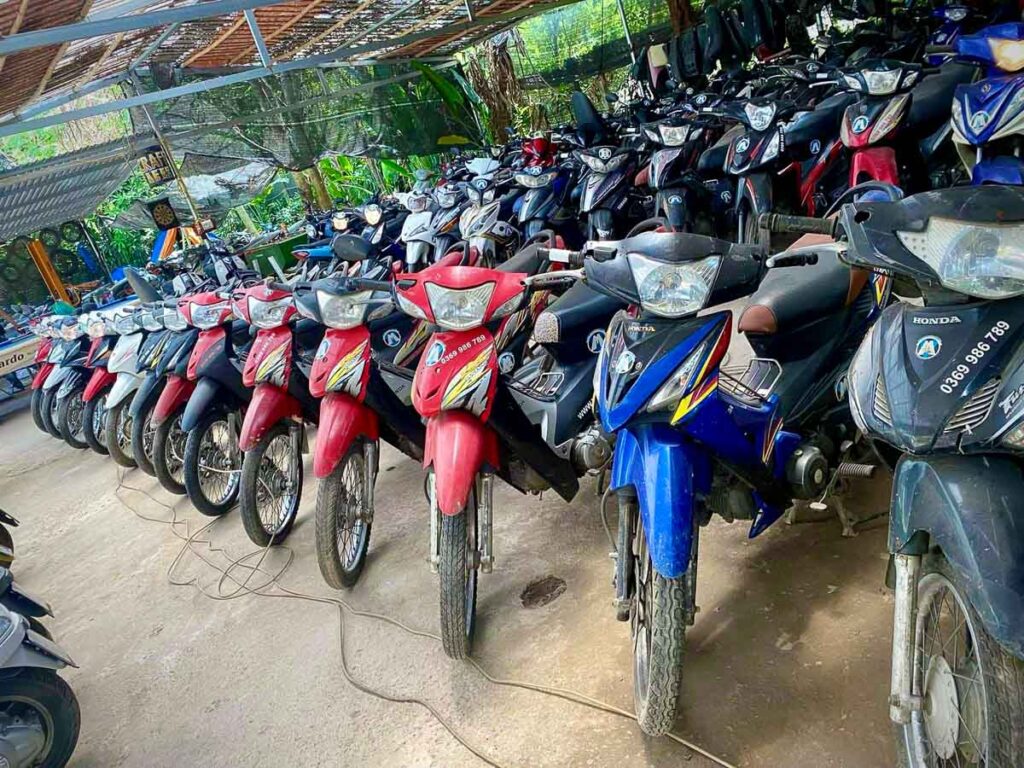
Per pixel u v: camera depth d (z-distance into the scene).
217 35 7.65
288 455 3.64
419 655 2.52
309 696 2.48
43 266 10.45
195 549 3.80
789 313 2.42
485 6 9.27
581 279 1.98
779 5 8.88
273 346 3.28
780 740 1.83
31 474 6.08
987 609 1.17
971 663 1.40
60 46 5.57
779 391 2.45
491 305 2.24
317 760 2.20
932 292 1.38
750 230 4.87
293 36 8.45
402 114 10.74
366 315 2.70
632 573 1.90
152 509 4.55
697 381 1.74
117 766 2.40
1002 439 1.24
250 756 2.29
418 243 5.30
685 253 1.68
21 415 8.53
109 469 5.60
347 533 3.02
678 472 1.74
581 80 12.43
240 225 12.62
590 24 12.61
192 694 2.66
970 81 4.41
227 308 3.67
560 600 2.60
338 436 2.75
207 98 8.79
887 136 4.03
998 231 1.24
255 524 3.37
